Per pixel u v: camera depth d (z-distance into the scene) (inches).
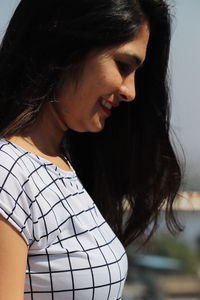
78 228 64.2
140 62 69.6
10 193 59.6
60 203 63.7
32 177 62.1
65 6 66.3
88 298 63.4
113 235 70.7
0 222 58.6
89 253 64.0
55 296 61.9
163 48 82.5
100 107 69.2
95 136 87.7
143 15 69.2
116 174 89.4
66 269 62.3
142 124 87.7
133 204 91.1
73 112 68.5
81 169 88.8
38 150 67.2
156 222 93.0
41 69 66.2
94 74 66.7
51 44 66.1
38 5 67.6
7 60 67.9
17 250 59.2
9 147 62.7
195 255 145.8
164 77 85.1
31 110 65.4
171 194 91.3
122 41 66.7
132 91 69.1
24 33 67.9
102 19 65.6
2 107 66.4
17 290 58.9
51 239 62.1
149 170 89.5
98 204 89.4
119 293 68.3
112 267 65.8
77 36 65.4
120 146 88.6
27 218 60.3
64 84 67.1
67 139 86.7
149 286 140.8
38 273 61.6
